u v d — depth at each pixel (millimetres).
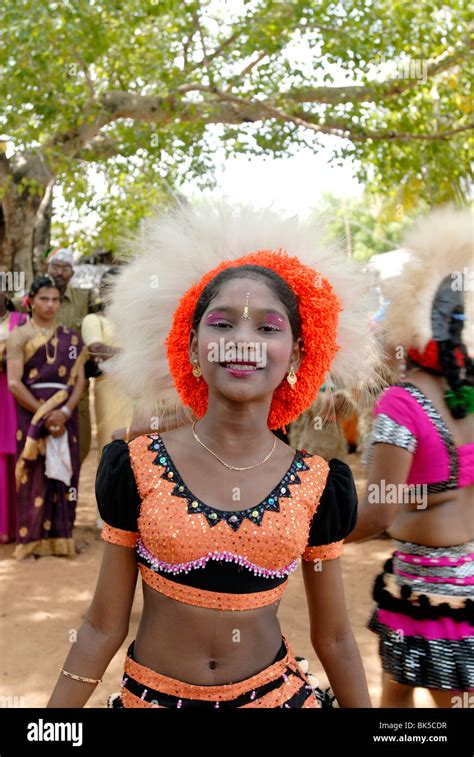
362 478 7512
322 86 9344
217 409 1778
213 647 1724
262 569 1716
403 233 2682
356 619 4594
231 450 1780
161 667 1741
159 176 8883
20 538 5738
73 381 5715
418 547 2404
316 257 2119
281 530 1721
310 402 1997
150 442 1806
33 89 8219
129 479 1756
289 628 4484
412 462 2367
